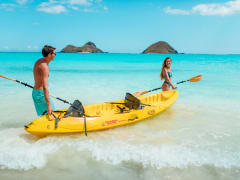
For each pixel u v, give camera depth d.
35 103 3.87
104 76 13.57
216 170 2.90
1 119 4.98
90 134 4.03
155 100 5.83
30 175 2.81
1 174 2.80
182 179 2.74
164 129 4.33
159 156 3.22
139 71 17.52
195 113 5.38
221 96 7.33
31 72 15.41
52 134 3.88
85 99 7.19
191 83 10.30
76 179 2.75
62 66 22.73
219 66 21.94
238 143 3.66
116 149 3.43
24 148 3.40
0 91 8.04
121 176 2.81
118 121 4.39
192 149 3.43
